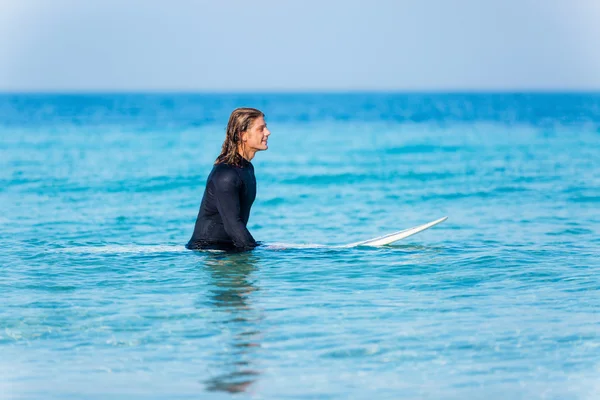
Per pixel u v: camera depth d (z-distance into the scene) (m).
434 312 18.69
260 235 34.34
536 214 40.66
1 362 15.19
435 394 13.43
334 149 94.94
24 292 20.73
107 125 158.88
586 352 15.59
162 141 109.62
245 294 20.48
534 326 17.42
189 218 40.19
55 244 29.08
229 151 25.48
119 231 35.34
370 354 15.55
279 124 172.88
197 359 15.24
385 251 26.45
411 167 70.00
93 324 17.66
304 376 14.31
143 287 21.28
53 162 74.81
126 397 13.30
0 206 44.50
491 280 22.30
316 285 21.48
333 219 39.81
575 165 70.50
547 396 13.33
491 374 14.41
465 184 56.38
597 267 24.09
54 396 13.36
